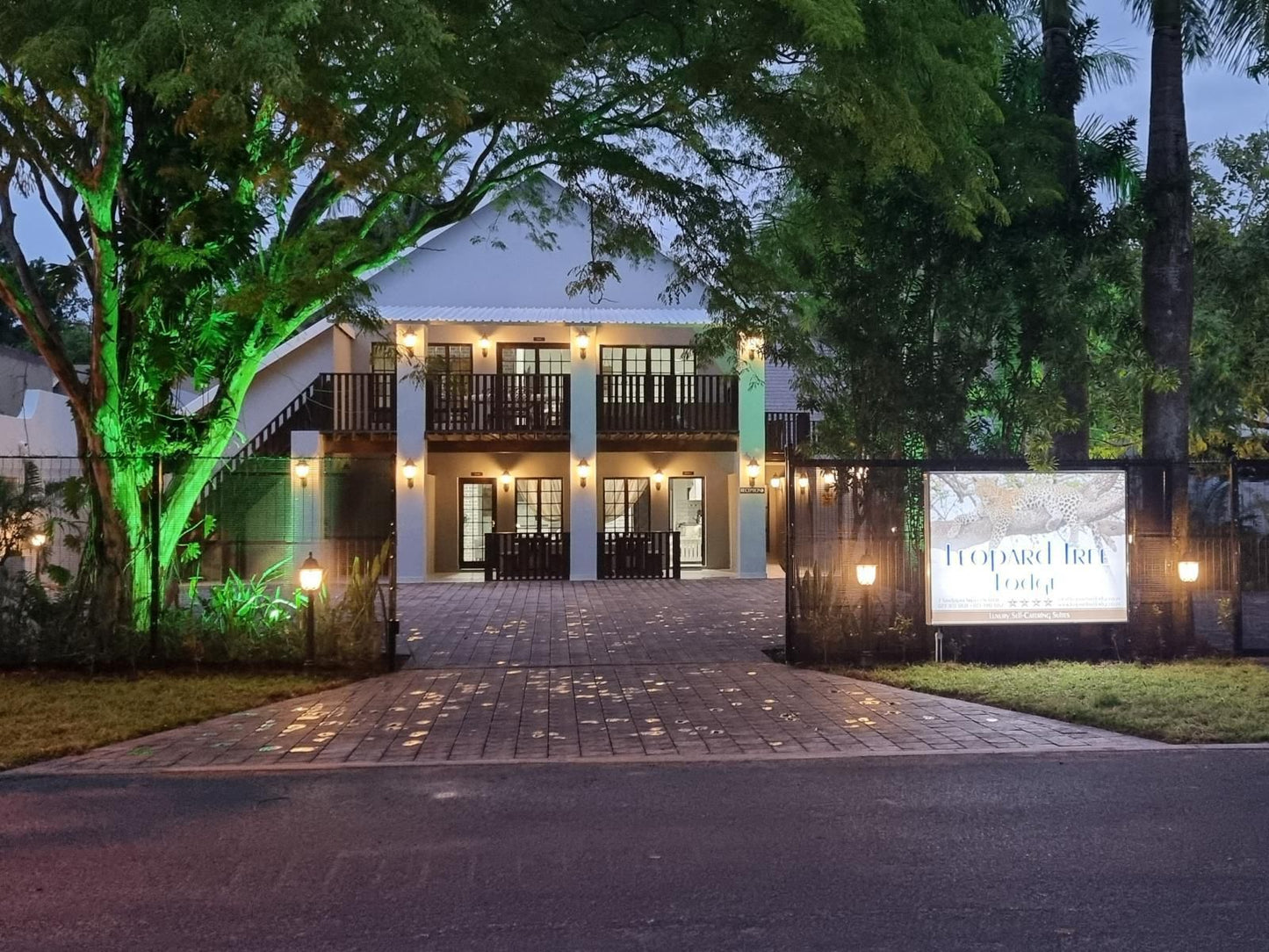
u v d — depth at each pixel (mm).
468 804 6012
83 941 4117
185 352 11211
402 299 23078
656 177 11797
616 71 11273
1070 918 4262
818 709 8609
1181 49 12219
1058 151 11805
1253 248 16188
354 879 4789
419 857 5090
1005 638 10828
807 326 12766
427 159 10328
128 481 10836
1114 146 11984
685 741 7539
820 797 6105
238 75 7414
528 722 8211
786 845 5234
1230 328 16797
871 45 9359
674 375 22750
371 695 9352
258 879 4801
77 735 7656
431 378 15766
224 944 4074
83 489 10891
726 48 9961
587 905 4441
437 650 12023
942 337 11867
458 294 23234
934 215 11305
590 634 13344
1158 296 11766
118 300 10711
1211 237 16703
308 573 10242
